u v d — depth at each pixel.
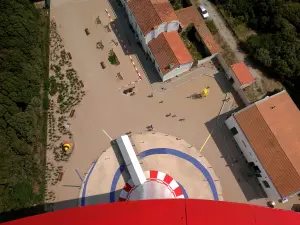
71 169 47.53
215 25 57.34
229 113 51.97
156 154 48.88
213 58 55.06
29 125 45.81
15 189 42.84
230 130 50.47
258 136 46.06
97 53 54.78
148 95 52.38
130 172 46.09
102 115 50.81
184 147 49.59
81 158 48.16
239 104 52.62
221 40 56.38
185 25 54.78
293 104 48.28
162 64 50.53
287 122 46.59
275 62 52.41
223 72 54.44
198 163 48.84
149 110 51.50
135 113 51.22
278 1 55.72
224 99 52.81
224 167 49.03
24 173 44.59
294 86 52.91
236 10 57.41
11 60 46.25
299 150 44.94
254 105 47.22
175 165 48.47
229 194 47.78
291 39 52.97
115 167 47.81
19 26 47.81
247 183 48.41
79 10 57.66
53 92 51.59
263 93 52.66
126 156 46.78
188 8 55.81
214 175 48.47
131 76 53.44
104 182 46.97
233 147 50.12
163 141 49.72
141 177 45.00
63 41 55.28
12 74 46.06
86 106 51.22
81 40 55.56
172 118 51.25
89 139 49.31
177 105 52.03
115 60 54.22
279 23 54.94
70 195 46.25
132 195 45.03
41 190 46.22
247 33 57.31
